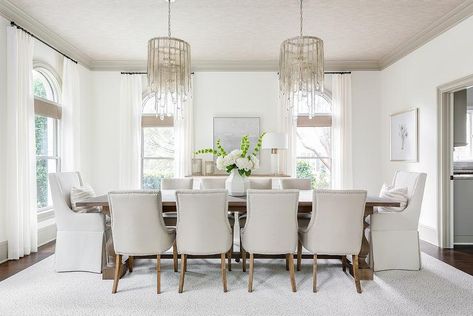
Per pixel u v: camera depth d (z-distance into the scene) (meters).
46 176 4.83
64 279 3.06
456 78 3.93
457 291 2.78
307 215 3.80
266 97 5.90
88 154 5.79
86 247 3.25
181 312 2.42
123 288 2.87
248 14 3.95
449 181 4.19
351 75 5.94
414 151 4.77
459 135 4.34
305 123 6.02
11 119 3.70
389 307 2.49
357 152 5.94
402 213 3.26
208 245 2.76
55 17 4.05
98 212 3.45
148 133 6.12
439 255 3.81
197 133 5.89
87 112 5.75
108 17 4.05
